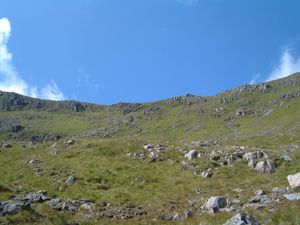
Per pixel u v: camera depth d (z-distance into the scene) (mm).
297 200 23859
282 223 20078
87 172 38312
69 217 25500
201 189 33312
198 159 41344
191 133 187500
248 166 38500
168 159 42969
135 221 26000
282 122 154375
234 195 28969
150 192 33781
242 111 198250
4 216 22859
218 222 22312
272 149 46000
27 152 49062
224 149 45469
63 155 46031
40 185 34969
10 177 37031
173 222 25219
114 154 46125
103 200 31312
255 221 17703
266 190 28594
